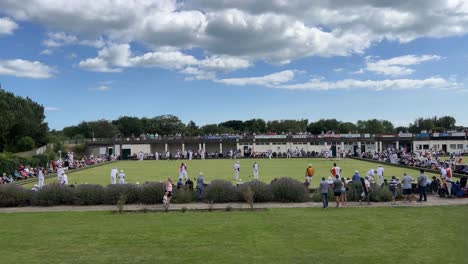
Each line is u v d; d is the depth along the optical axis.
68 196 23.95
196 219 18.64
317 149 96.69
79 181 37.50
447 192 25.06
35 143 80.38
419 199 23.75
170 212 20.64
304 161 70.19
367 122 153.88
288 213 20.05
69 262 12.30
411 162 52.53
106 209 22.06
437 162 46.12
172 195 23.98
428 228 16.36
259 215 19.56
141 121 156.75
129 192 24.03
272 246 13.75
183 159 85.06
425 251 13.05
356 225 17.02
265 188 24.16
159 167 56.38
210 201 24.12
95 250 13.51
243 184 24.67
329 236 15.09
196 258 12.49
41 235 15.69
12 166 44.47
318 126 148.25
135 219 18.84
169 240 14.66
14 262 12.31
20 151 73.69
